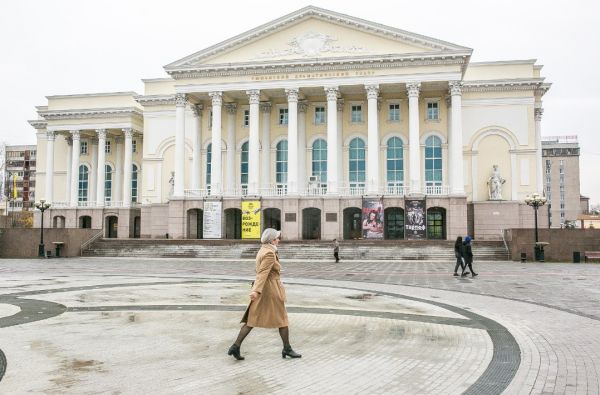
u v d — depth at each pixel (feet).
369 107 157.58
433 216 160.97
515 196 170.30
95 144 217.77
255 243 137.80
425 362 29.45
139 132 208.74
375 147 156.76
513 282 73.05
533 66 179.52
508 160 171.83
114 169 216.33
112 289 63.41
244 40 164.35
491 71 176.24
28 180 404.36
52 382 25.27
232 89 164.14
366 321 41.98
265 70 161.89
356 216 164.96
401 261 119.85
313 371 27.48
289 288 65.72
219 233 158.61
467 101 174.19
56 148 220.84
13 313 45.50
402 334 37.01
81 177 218.79
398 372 27.43
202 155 180.96
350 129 172.04
